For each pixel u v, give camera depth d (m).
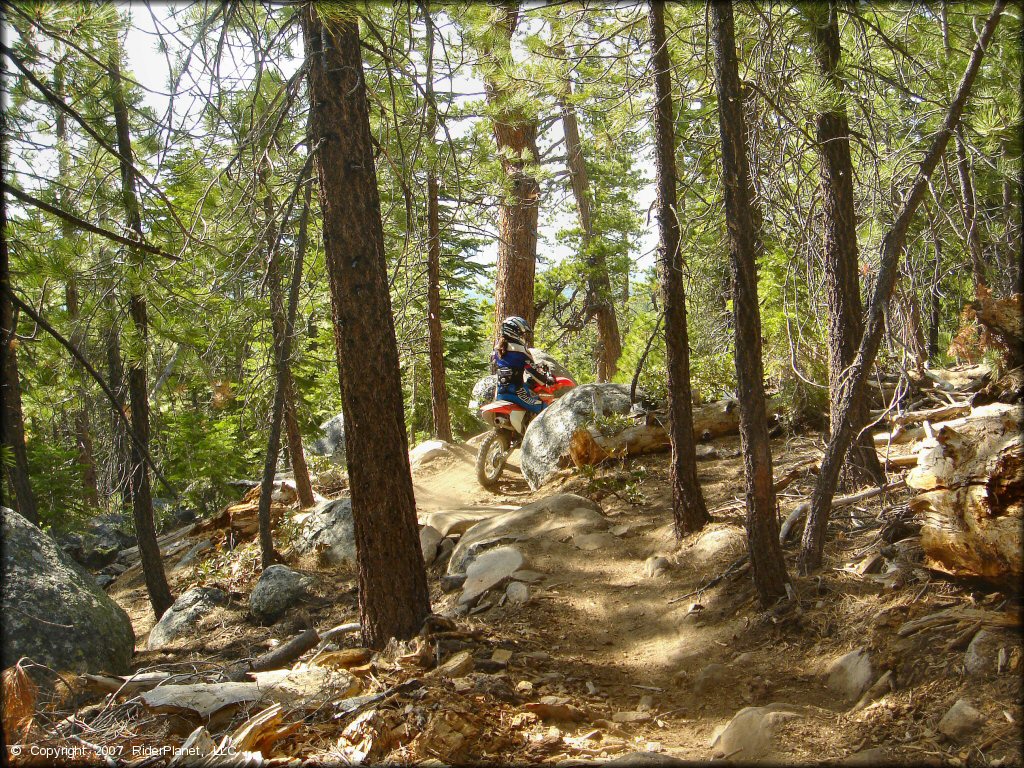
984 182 7.36
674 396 7.07
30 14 4.12
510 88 7.98
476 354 18.91
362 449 5.65
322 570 9.26
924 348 8.92
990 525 4.24
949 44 6.09
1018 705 3.46
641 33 7.13
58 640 5.93
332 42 5.48
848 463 6.76
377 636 5.71
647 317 14.81
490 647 5.57
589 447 9.37
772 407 9.18
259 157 6.47
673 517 7.72
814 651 4.86
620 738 4.32
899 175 6.63
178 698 4.41
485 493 10.70
